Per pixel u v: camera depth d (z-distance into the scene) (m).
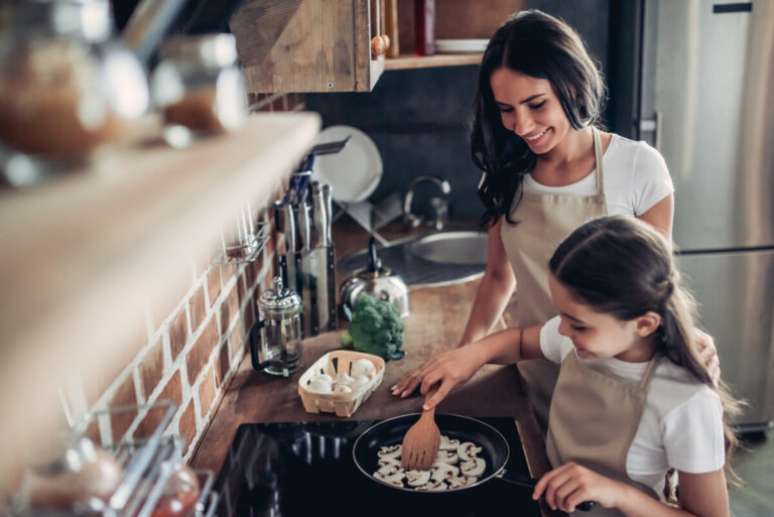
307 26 1.66
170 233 0.52
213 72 0.82
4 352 0.35
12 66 0.58
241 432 1.66
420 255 3.17
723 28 3.17
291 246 2.10
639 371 1.49
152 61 0.84
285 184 2.71
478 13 3.20
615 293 1.36
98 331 0.44
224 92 0.83
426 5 2.88
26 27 0.59
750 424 3.55
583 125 1.78
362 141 3.38
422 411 1.65
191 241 0.57
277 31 1.66
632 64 3.30
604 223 1.43
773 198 3.32
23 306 0.39
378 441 1.59
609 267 1.36
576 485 1.34
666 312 1.40
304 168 2.44
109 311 0.45
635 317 1.39
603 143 1.91
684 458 1.41
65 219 0.52
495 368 1.94
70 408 1.04
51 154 0.60
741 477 3.21
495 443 1.56
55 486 0.75
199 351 1.68
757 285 3.40
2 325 0.37
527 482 1.42
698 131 3.25
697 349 1.45
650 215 1.90
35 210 0.54
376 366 1.90
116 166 0.68
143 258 0.48
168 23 0.77
